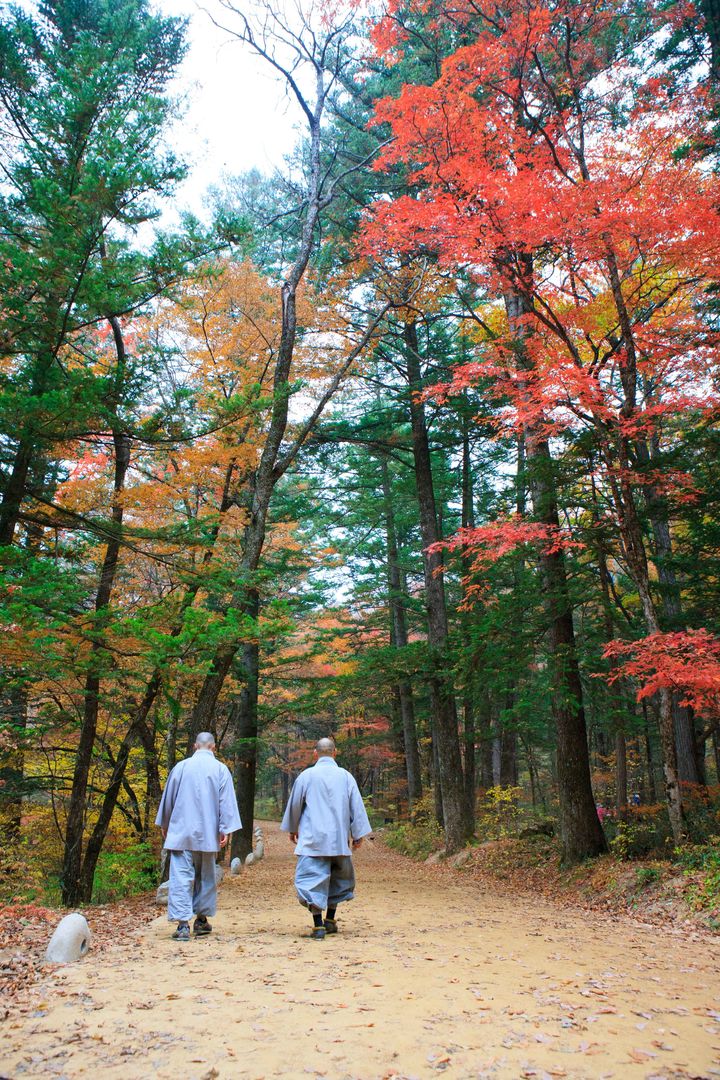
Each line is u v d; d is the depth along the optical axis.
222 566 11.00
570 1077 2.98
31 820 14.52
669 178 9.24
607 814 15.84
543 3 10.43
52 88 8.60
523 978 4.73
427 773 31.84
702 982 4.97
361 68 14.68
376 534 26.80
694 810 11.91
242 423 10.97
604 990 4.48
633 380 10.27
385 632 28.38
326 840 6.39
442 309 17.17
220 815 6.52
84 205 8.08
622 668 9.73
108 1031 3.52
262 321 14.16
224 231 8.81
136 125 8.77
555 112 10.85
